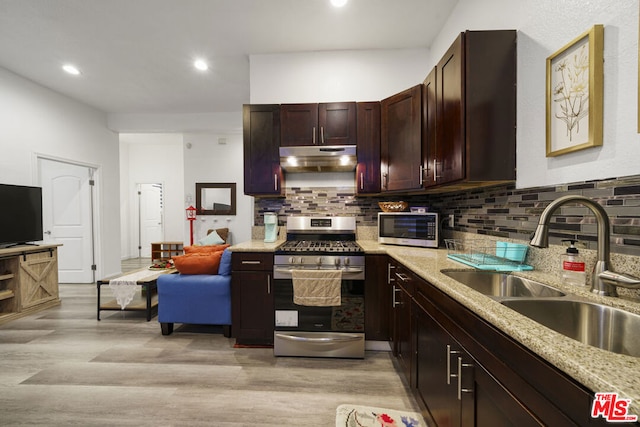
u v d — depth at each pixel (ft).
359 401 5.38
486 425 2.78
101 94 12.61
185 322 7.98
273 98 9.05
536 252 4.54
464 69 5.05
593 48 3.43
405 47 8.79
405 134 7.41
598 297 3.17
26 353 7.14
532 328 2.30
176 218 21.93
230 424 4.78
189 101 13.52
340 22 7.58
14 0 6.74
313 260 7.22
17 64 9.95
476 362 2.97
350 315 7.13
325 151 7.98
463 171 5.08
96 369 6.41
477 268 4.68
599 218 3.20
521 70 4.84
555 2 4.11
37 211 10.65
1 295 9.12
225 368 6.51
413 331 5.12
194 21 7.53
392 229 8.00
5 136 10.35
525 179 4.76
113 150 15.53
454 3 6.92
